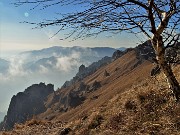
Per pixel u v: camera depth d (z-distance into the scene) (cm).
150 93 977
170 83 728
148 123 805
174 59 670
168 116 765
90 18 430
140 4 515
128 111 987
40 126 1725
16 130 1708
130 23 524
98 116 1161
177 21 578
